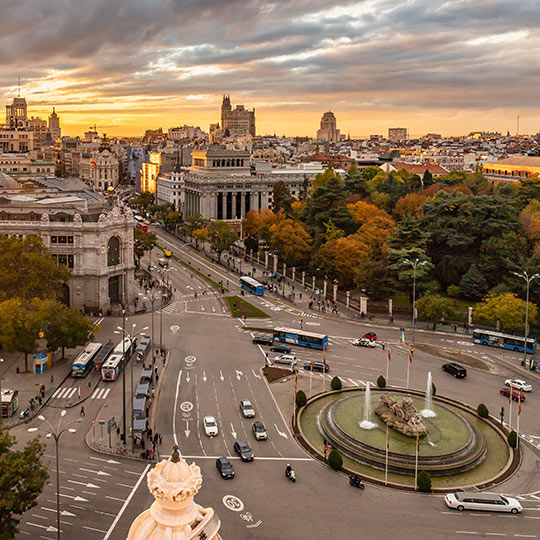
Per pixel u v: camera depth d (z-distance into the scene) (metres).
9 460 61.50
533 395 108.38
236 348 129.38
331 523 68.69
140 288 181.38
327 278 181.62
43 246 143.00
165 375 112.94
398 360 124.88
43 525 66.69
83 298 155.00
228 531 66.31
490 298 149.88
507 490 77.38
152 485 17.23
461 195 187.12
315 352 128.12
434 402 102.69
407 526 68.56
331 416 94.50
